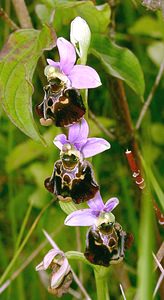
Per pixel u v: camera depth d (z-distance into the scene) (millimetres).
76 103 195
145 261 156
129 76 239
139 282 163
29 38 209
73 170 198
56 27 246
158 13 238
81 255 201
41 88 311
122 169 308
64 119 195
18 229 318
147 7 214
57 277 198
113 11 274
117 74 237
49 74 197
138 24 297
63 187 199
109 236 197
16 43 207
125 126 272
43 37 205
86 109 198
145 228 156
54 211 307
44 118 198
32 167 297
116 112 272
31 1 313
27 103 196
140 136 308
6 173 329
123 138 273
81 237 283
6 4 309
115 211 313
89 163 198
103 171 321
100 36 239
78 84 195
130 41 331
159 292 265
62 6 234
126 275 268
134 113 323
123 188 292
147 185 215
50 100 197
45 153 296
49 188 203
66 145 197
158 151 304
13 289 290
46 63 261
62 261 198
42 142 196
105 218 196
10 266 255
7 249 317
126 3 314
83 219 197
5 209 326
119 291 291
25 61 204
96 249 197
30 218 317
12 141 315
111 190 320
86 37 197
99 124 280
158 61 297
